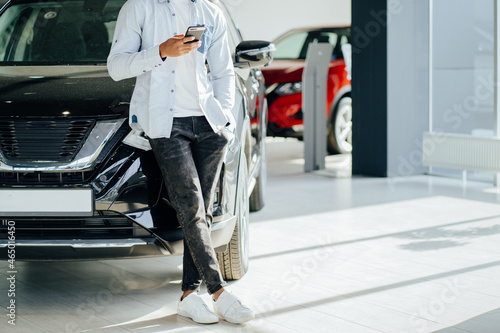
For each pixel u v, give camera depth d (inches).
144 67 122.7
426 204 245.4
